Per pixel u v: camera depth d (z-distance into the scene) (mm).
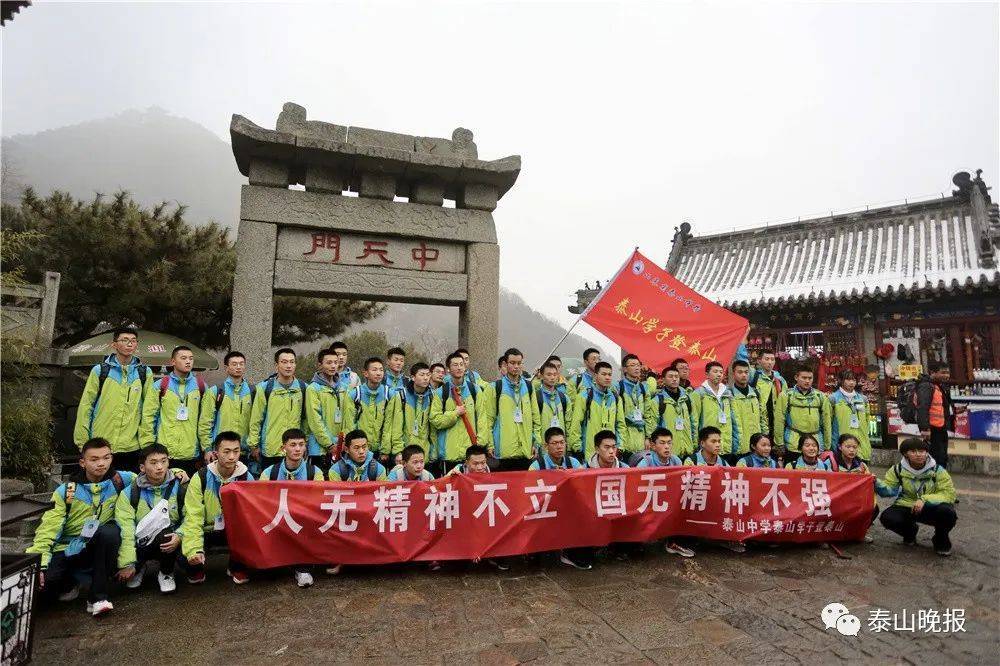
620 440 7434
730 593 5203
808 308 15648
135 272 12211
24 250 11477
